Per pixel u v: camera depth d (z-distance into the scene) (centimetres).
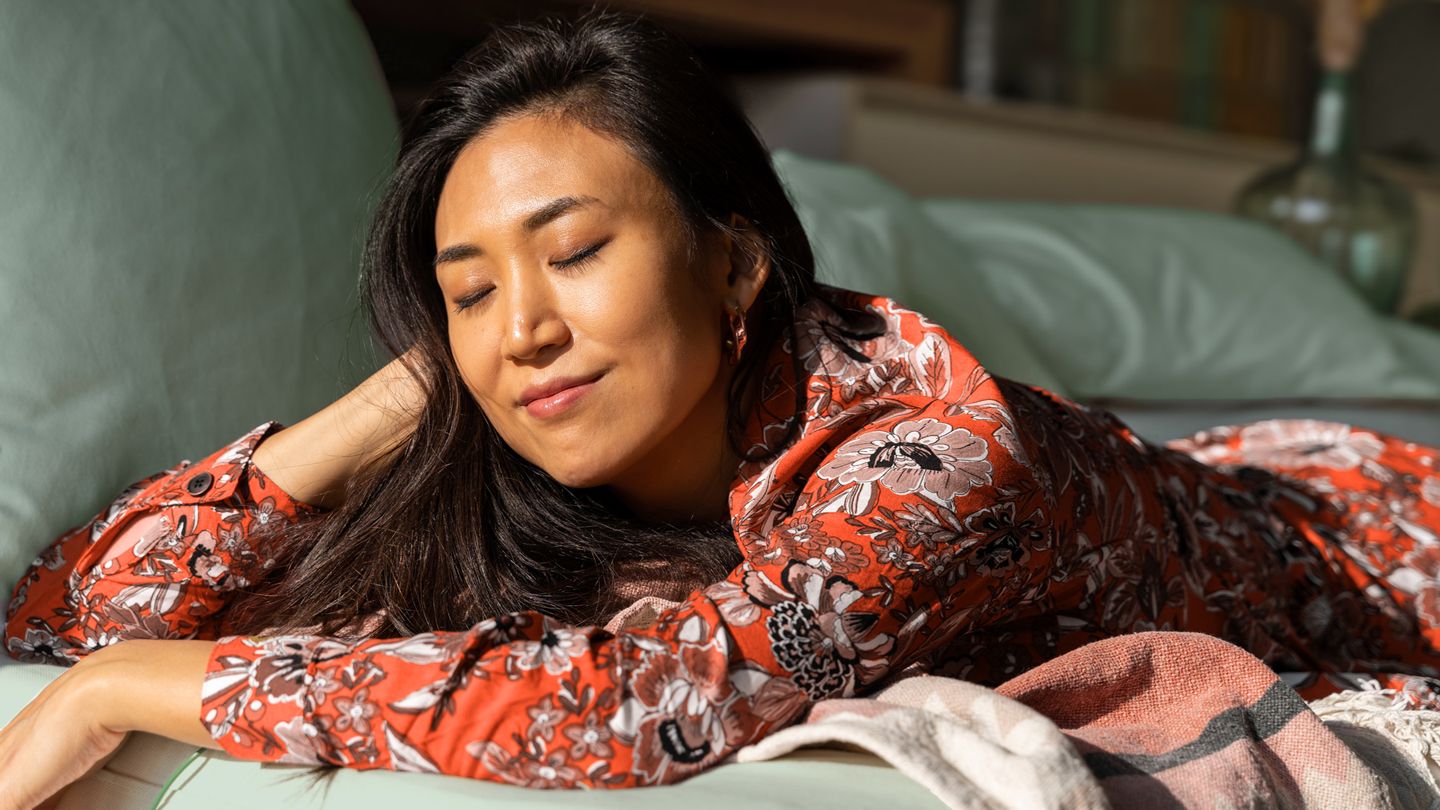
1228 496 126
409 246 98
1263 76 372
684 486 96
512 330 84
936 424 85
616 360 85
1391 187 299
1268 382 225
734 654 75
